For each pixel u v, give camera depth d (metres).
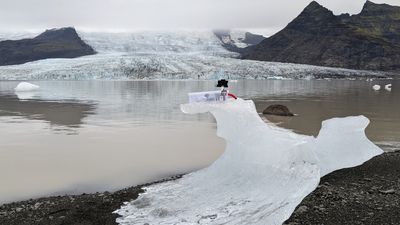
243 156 10.76
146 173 13.67
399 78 182.62
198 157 16.20
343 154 11.62
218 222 7.96
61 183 12.54
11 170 14.31
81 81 120.62
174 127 25.11
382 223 7.45
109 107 38.88
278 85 94.88
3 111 35.47
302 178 9.17
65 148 18.39
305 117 30.45
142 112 34.12
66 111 35.19
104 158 16.16
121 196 10.34
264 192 9.15
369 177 10.70
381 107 39.56
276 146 10.30
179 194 10.16
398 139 20.34
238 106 11.59
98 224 8.43
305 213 8.00
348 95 58.84
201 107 11.44
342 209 8.16
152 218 8.61
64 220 8.70
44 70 150.50
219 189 9.98
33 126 25.83
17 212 9.29
